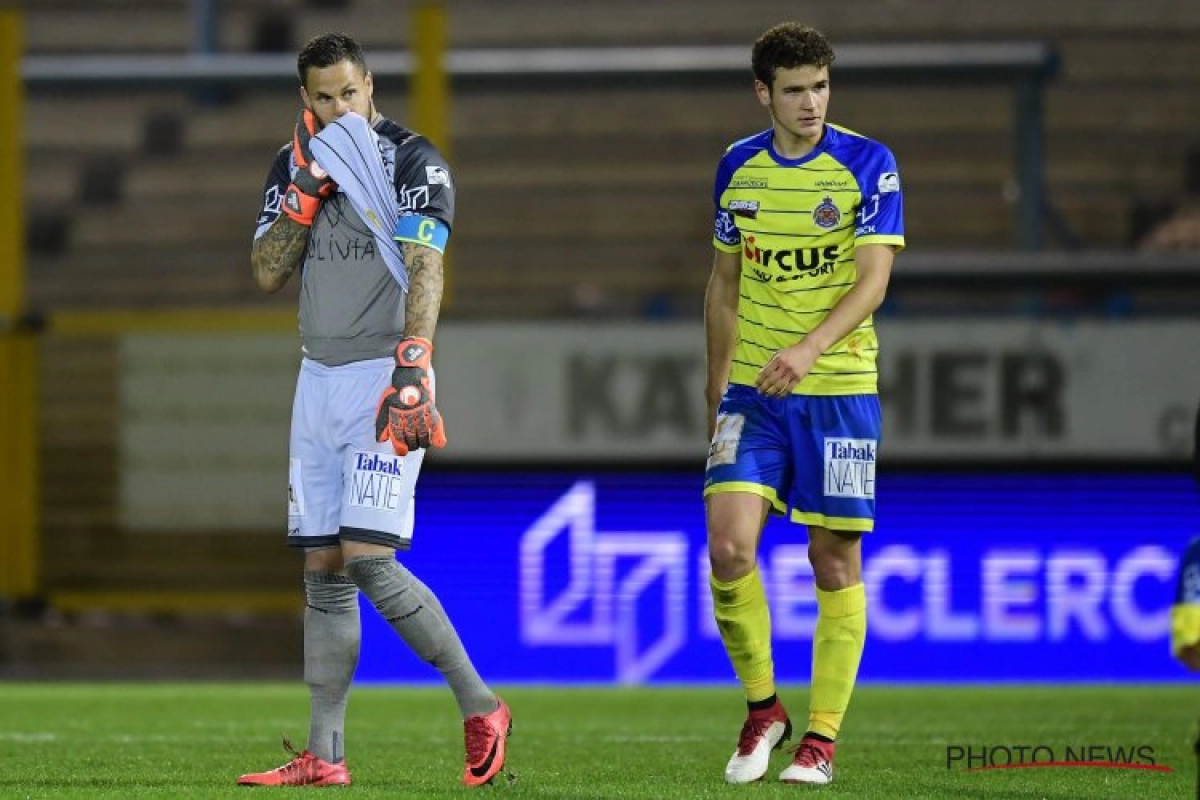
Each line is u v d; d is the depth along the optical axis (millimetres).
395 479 15531
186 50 62156
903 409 38031
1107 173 55906
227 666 45812
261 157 57812
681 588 37906
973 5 59094
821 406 16562
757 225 16625
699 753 21328
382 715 28781
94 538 48125
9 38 44281
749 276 16812
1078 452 37906
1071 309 45594
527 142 57219
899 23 58938
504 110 57531
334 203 15820
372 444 15516
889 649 37281
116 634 46094
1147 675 37188
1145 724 26188
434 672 37438
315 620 16234
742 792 15742
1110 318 38031
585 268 55031
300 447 15906
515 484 38312
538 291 54719
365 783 16672
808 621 36969
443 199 15609
